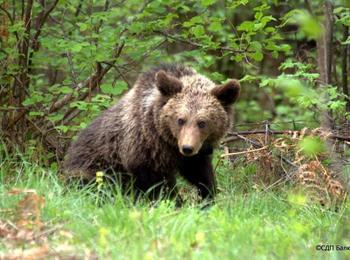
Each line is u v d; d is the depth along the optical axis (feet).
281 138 45.37
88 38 49.29
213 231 30.42
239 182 44.32
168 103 37.88
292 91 26.05
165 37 50.60
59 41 46.80
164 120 37.88
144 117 38.63
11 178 39.96
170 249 27.86
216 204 35.40
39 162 46.11
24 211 31.35
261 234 30.91
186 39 50.93
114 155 40.78
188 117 37.17
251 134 48.08
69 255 27.66
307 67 46.47
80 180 40.86
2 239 29.45
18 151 44.24
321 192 39.73
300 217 35.86
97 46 48.44
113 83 48.73
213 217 32.17
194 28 48.01
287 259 28.04
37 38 50.31
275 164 44.45
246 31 48.83
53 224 31.22
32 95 47.19
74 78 50.24
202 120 37.24
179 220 30.83
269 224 32.89
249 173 45.29
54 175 39.60
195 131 36.91
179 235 29.53
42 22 50.34
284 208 37.68
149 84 39.68
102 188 39.37
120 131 40.14
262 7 46.11
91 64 47.91
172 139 38.27
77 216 31.78
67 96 50.01
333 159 42.50
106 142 40.93
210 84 39.45
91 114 47.44
